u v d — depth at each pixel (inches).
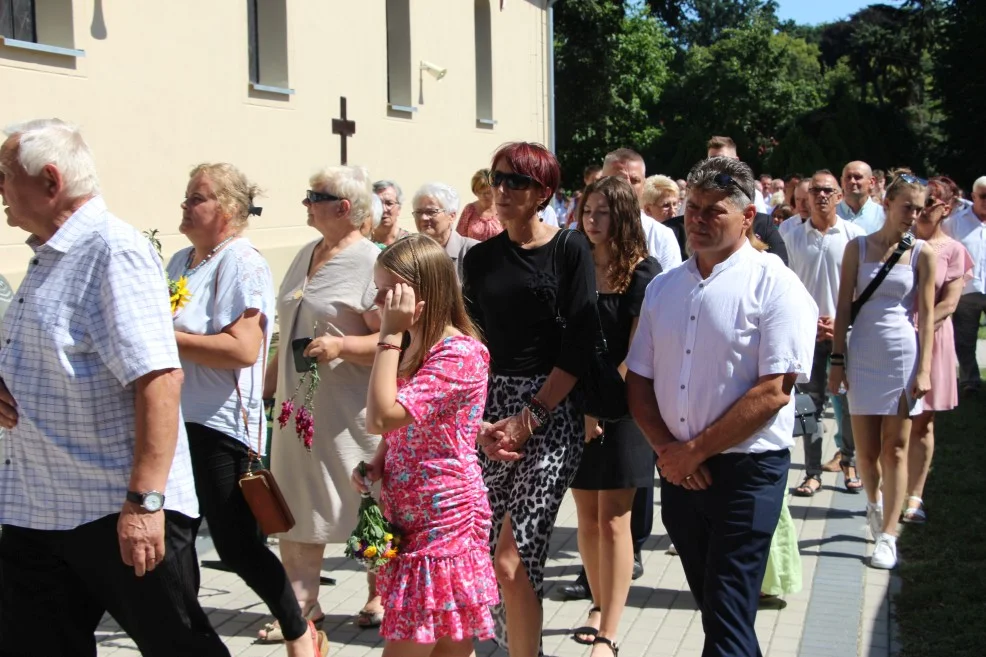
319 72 535.5
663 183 264.2
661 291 149.9
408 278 133.2
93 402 123.6
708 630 140.2
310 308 187.5
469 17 740.7
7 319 125.7
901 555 235.1
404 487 134.4
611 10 1470.2
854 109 1759.4
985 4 1603.1
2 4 342.6
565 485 159.6
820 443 287.6
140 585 127.2
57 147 122.2
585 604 209.9
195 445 161.6
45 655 132.2
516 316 158.7
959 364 414.9
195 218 164.7
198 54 434.6
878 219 332.5
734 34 2028.8
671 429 147.3
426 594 132.2
